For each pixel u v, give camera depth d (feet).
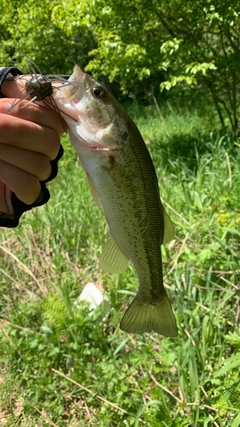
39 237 3.32
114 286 2.55
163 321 1.39
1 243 3.14
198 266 2.44
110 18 5.00
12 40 7.54
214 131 5.64
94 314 2.35
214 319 2.02
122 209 1.17
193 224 2.73
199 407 1.68
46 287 2.74
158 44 5.17
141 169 1.18
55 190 4.46
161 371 1.96
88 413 1.95
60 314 2.27
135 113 9.81
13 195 0.97
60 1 5.46
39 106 0.91
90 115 1.07
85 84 1.07
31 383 2.13
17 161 0.88
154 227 1.26
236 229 2.51
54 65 9.25
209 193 3.13
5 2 6.55
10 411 2.07
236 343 1.79
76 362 2.15
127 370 2.05
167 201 3.26
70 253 3.15
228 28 4.63
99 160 1.10
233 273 2.25
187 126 6.75
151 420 1.65
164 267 2.53
